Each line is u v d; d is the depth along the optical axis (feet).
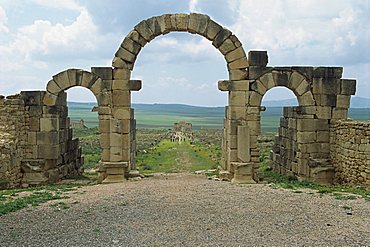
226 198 50.83
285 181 71.26
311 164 72.54
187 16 71.20
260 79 71.31
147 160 121.19
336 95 73.46
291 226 38.32
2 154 64.34
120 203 48.44
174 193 54.54
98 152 134.41
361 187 60.23
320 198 50.11
